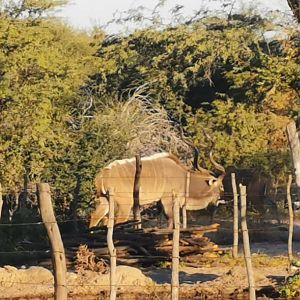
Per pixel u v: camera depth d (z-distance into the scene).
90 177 27.12
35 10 34.81
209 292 18.45
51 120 31.88
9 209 28.36
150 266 22.23
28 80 31.66
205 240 23.05
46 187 12.62
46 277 19.53
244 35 41.75
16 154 29.28
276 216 32.62
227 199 32.03
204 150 35.88
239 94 40.03
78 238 22.72
